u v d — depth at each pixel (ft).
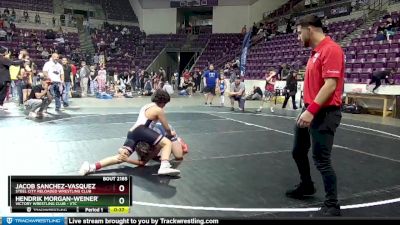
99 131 26.00
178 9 106.83
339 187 14.83
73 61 79.15
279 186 14.79
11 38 78.74
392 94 40.86
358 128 30.68
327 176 11.79
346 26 69.10
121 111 38.42
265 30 86.43
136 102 50.37
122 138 23.57
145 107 16.93
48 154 19.04
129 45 98.94
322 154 11.78
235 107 46.14
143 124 16.55
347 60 55.26
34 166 16.72
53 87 36.68
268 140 24.23
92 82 61.52
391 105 40.19
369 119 37.04
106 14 105.29
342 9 78.07
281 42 76.69
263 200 13.20
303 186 13.64
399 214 12.10
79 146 21.07
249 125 30.71
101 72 60.29
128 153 16.55
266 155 19.99
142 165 17.19
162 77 73.97
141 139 16.49
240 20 100.94
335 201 11.87
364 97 42.68
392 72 44.98
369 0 72.90
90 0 103.91
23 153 19.12
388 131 29.32
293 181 15.46
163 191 13.93
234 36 96.99
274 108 45.78
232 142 23.40
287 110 43.62
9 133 24.57
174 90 83.82
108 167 16.87
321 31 11.82
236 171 16.83
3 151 19.45
